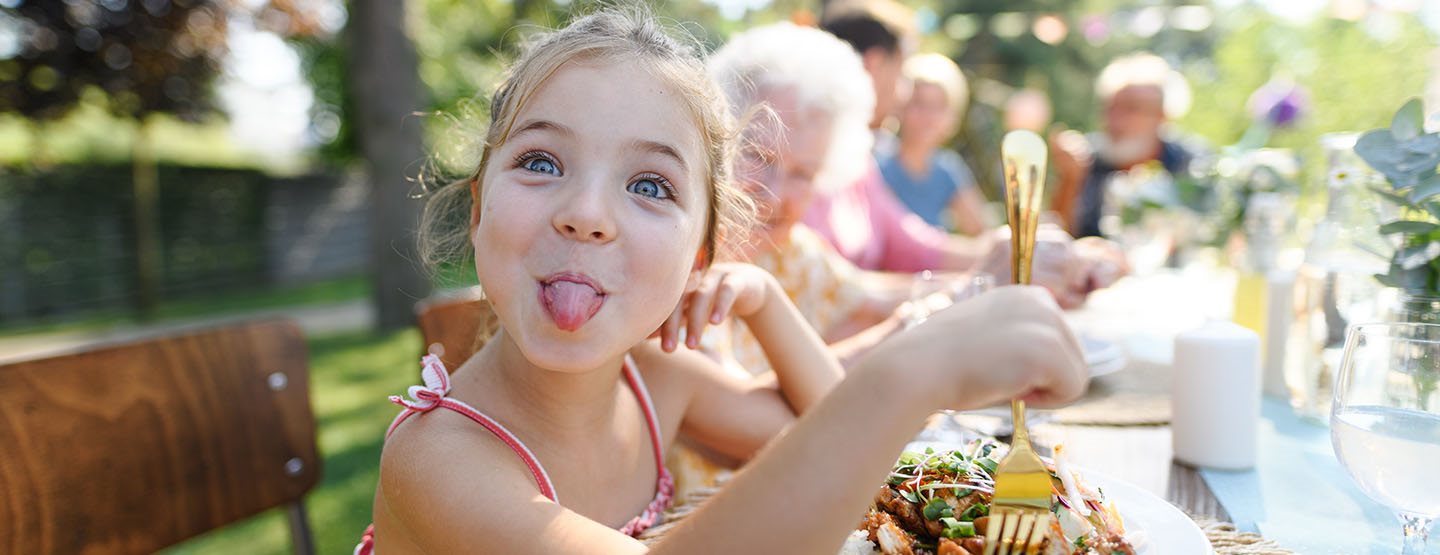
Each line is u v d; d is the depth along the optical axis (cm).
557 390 78
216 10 782
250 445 120
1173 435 106
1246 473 101
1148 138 376
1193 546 68
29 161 800
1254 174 222
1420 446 72
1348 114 520
